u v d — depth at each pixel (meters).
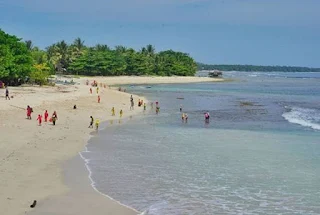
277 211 22.95
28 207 21.80
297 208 23.44
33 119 51.69
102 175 29.05
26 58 95.81
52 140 40.03
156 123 56.31
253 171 31.03
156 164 32.69
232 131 50.41
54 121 49.19
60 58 199.62
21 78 97.06
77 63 193.12
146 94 111.12
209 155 36.22
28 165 30.19
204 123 57.50
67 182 26.86
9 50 92.00
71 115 58.53
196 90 134.50
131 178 28.58
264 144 41.75
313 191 26.42
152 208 22.92
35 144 37.44
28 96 73.25
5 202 22.22
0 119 49.44
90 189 25.72
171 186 27.03
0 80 91.25
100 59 195.62
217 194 25.62
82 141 41.00
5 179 26.33
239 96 112.25
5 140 38.03
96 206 22.73
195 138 44.88
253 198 25.00
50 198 23.48
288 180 28.78
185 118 59.75
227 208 23.27
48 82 107.25
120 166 31.73
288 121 61.12
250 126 55.19
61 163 31.69
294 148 39.81
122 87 143.12
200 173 30.28
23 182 26.08
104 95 87.25
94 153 35.94
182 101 91.62
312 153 37.47
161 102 87.94
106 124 53.94
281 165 32.91
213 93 122.00
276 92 133.12
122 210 22.33
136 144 40.72
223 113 71.06
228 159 34.81
